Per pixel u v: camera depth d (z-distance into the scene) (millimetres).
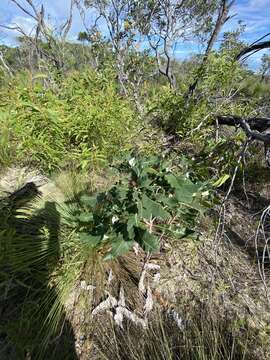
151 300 1747
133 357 1427
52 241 1901
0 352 1476
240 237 2336
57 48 5113
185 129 3203
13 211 2195
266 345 1573
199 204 1813
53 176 2625
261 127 2430
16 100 2332
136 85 4355
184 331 1589
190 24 4934
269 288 1887
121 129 2922
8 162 2836
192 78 3721
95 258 1855
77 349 1515
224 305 1773
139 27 4551
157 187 1574
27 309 1628
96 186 2504
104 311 1681
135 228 1474
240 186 2861
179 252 2074
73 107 2703
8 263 1770
